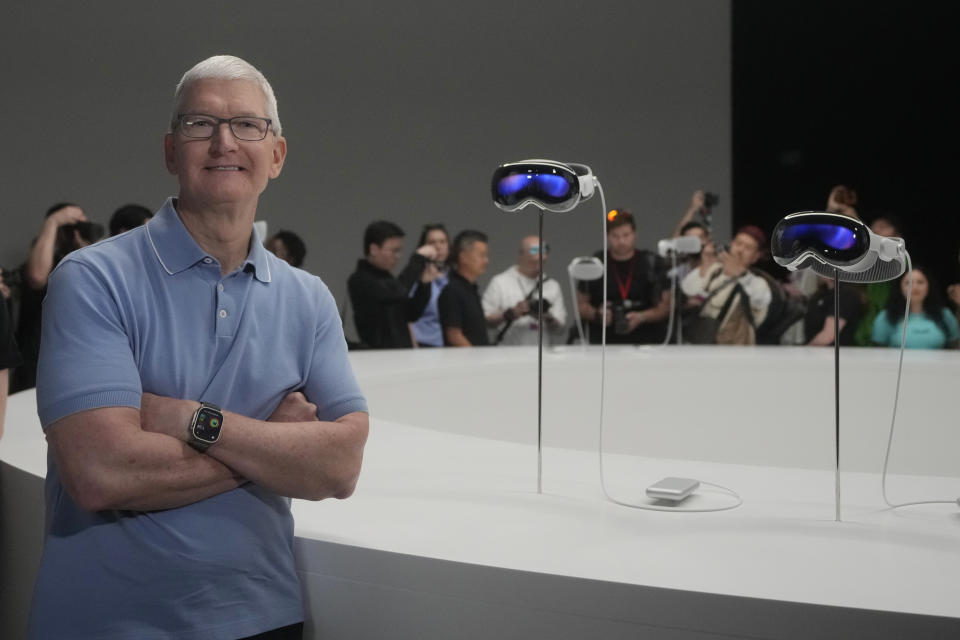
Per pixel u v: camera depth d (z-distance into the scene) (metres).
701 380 3.36
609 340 4.64
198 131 1.23
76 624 1.16
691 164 6.50
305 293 1.35
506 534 1.31
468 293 4.42
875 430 3.21
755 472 1.69
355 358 3.29
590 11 6.21
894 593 1.07
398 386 2.86
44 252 3.91
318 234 5.59
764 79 6.53
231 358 1.25
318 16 5.52
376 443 1.95
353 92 5.65
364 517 1.39
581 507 1.44
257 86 1.27
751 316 4.49
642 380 3.35
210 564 1.18
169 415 1.17
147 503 1.15
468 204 6.00
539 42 6.11
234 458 1.19
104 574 1.16
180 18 5.14
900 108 6.27
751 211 6.59
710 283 4.52
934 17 6.09
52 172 4.83
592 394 3.31
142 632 1.16
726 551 1.23
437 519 1.38
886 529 1.32
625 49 6.30
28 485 1.58
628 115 6.34
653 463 1.77
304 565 1.29
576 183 1.53
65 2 4.82
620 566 1.17
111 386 1.14
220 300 1.25
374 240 4.35
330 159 5.60
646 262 4.61
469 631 1.19
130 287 1.21
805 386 3.28
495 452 1.86
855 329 4.50
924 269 4.43
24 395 2.45
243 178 1.24
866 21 6.27
